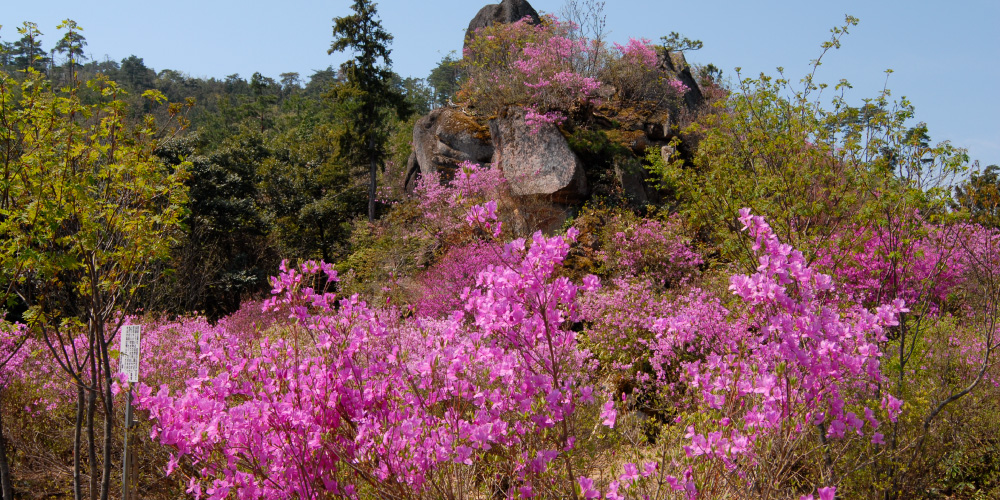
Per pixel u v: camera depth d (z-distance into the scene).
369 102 22.62
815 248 5.17
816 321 2.94
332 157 24.12
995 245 5.92
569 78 14.52
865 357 2.99
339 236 23.67
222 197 20.30
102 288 5.11
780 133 5.62
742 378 3.38
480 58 18.56
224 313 19.62
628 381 6.50
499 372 3.12
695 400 3.84
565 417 3.08
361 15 22.73
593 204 13.41
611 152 14.13
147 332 7.90
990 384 5.02
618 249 10.82
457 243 12.88
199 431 3.07
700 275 10.08
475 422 3.12
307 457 3.29
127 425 4.82
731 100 6.07
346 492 3.16
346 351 3.46
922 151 5.05
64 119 4.82
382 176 27.20
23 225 4.65
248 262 21.14
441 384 3.30
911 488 4.37
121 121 5.11
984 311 5.42
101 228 4.71
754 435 2.95
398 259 14.78
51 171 4.68
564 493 3.06
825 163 5.54
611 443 3.98
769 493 2.97
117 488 5.74
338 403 3.40
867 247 5.82
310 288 3.69
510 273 3.01
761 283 3.00
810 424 2.96
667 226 10.75
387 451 2.95
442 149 16.44
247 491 3.16
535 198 13.81
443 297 10.84
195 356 5.70
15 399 6.66
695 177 6.20
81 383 4.87
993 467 4.80
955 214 4.87
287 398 3.29
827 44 5.69
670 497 3.03
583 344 7.29
